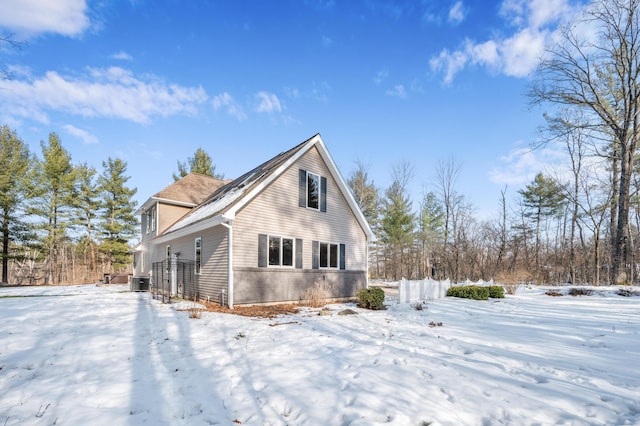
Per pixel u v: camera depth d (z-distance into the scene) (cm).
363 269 1703
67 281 3616
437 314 1100
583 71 2059
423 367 506
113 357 557
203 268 1373
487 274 3112
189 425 337
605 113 2091
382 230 4022
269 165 1627
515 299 1617
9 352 573
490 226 3478
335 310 1156
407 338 713
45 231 3189
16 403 378
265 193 1303
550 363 538
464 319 1000
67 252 3909
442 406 372
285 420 351
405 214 3844
